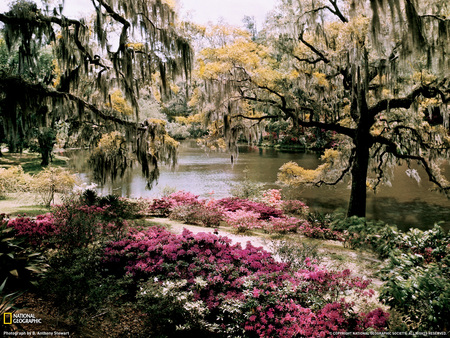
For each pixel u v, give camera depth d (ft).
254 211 32.17
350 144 39.42
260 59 35.29
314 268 13.80
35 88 24.50
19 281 12.47
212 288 12.72
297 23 32.14
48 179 32.81
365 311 11.57
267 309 11.06
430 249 17.94
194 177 64.95
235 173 69.87
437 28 24.57
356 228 24.04
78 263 13.21
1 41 43.21
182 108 137.39
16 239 14.20
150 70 30.63
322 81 32.94
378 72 29.63
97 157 33.53
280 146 136.26
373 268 17.75
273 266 14.06
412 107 31.73
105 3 26.84
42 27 23.88
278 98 34.17
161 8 28.43
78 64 28.78
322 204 44.42
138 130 31.55
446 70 24.81
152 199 35.42
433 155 34.73
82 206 23.50
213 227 28.22
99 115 30.01
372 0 22.44
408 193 51.13
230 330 10.67
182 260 14.62
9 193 38.50
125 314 12.36
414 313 10.28
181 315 11.58
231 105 33.09
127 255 14.79
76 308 11.36
